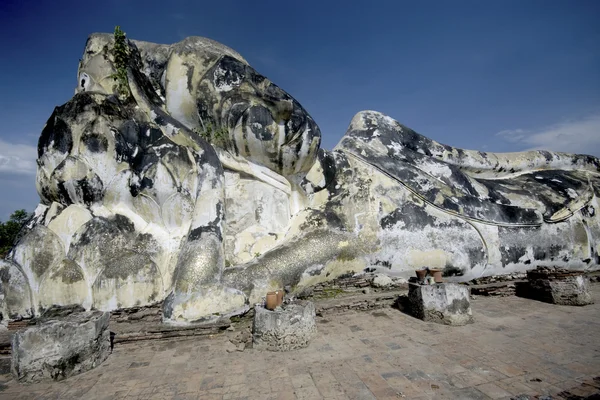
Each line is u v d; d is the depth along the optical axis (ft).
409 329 17.66
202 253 19.85
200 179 22.95
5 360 15.40
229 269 20.72
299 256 22.30
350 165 26.86
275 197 24.97
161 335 17.52
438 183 27.07
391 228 25.13
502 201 28.30
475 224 26.13
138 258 20.34
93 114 22.22
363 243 24.70
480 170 32.89
